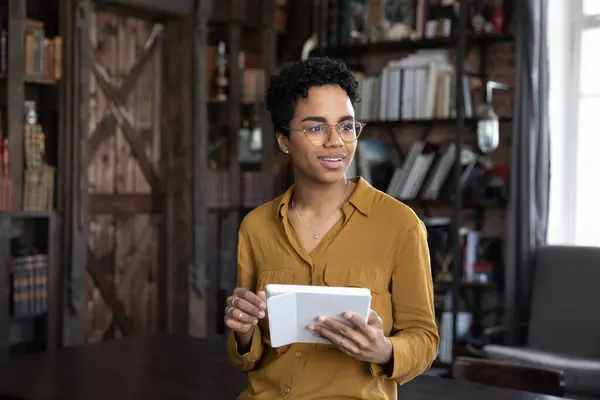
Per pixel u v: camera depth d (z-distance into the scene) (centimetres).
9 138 432
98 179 505
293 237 164
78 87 459
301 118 158
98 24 503
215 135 571
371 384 159
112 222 515
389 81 545
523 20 512
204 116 537
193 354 333
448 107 525
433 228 537
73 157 459
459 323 526
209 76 568
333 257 161
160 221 543
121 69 518
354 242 161
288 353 161
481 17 528
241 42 588
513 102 526
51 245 457
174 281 539
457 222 509
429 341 157
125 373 297
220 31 568
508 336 510
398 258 159
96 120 504
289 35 616
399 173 542
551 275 499
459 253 509
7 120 434
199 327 539
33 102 468
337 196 165
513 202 516
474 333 550
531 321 498
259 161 576
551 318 490
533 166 515
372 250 160
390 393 166
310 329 150
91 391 269
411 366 153
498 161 550
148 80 535
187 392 269
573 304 485
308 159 158
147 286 538
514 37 520
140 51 530
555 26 558
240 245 174
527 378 287
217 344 357
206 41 539
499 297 543
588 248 492
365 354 148
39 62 451
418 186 534
